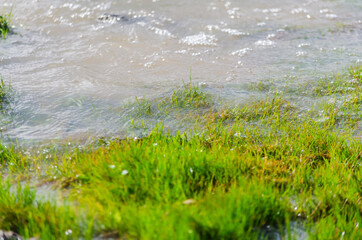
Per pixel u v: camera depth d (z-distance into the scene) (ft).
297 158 22.07
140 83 33.04
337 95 31.32
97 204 16.34
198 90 31.07
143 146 20.67
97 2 51.98
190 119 27.66
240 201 15.80
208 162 19.52
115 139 23.88
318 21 48.42
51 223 15.51
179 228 14.10
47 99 29.73
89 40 41.34
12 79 32.63
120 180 17.62
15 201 16.97
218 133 25.34
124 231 15.23
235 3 53.72
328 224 16.31
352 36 43.88
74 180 19.33
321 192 18.33
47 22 45.60
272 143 24.21
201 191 17.16
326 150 23.36
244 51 40.04
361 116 28.25
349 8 53.11
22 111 27.86
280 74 35.09
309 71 35.55
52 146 23.76
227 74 35.14
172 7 51.44
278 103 29.73
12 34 42.01
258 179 18.53
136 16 48.16
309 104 30.04
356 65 36.45
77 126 26.30
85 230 15.44
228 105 29.66
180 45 41.14
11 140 24.27
